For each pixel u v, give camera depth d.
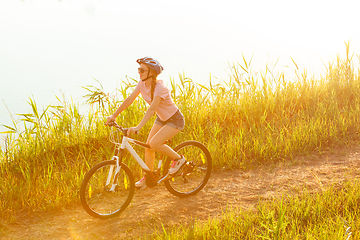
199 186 4.95
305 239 3.46
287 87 7.96
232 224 3.83
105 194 4.65
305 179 4.98
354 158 5.53
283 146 6.09
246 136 6.50
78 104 6.83
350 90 7.86
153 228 4.04
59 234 3.97
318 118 6.74
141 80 4.31
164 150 4.53
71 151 6.39
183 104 7.20
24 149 6.05
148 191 5.02
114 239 3.84
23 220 4.32
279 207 4.13
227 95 7.72
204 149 4.96
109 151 6.09
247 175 5.38
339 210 3.96
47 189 4.94
